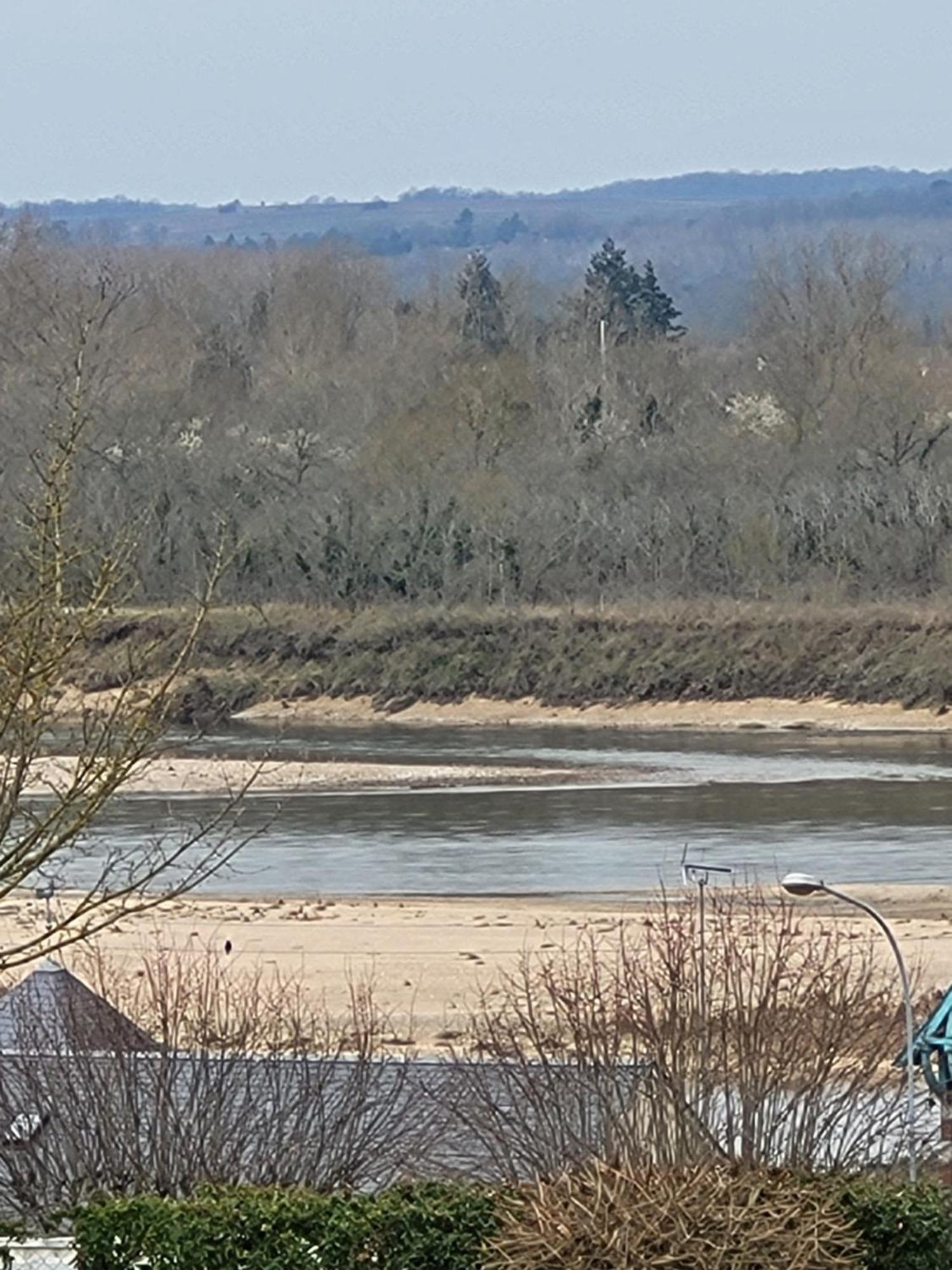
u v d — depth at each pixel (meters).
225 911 45.34
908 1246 16.81
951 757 73.31
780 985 26.70
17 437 70.44
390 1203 17.36
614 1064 20.25
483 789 66.31
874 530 98.38
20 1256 17.86
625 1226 15.98
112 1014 23.00
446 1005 34.56
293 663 90.56
